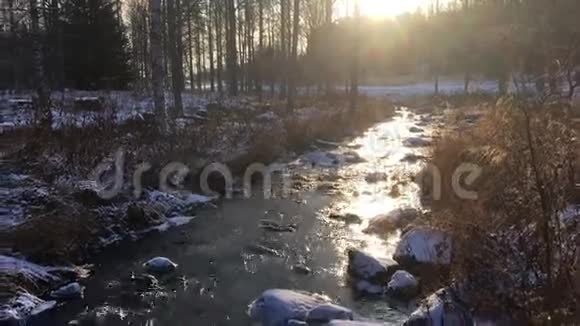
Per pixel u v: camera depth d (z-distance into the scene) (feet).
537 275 14.01
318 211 31.12
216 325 17.56
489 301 14.47
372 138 57.98
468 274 15.30
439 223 21.75
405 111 90.17
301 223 28.76
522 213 14.76
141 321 17.88
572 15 48.55
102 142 32.53
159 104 37.88
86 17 77.25
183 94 78.48
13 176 28.04
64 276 21.01
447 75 155.53
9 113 43.60
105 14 79.05
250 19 111.45
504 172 16.52
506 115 17.37
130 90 74.59
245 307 18.81
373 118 73.87
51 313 18.33
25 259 21.24
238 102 66.39
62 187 27.07
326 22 99.19
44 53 65.10
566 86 27.20
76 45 76.54
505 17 96.37
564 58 25.11
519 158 15.20
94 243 24.34
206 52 138.00
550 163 14.42
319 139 54.39
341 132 59.88
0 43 76.33
